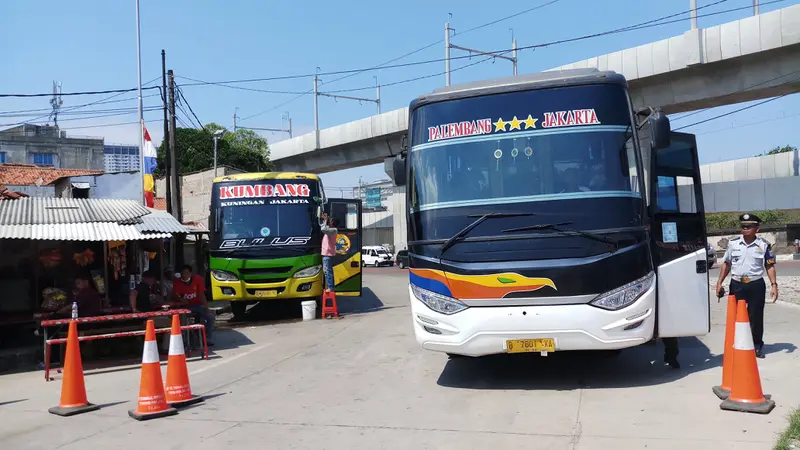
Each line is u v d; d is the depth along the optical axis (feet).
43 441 20.88
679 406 21.13
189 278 39.55
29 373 33.81
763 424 18.78
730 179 187.62
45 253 43.73
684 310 24.35
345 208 54.39
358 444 19.01
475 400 23.45
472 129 24.97
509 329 22.94
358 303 62.44
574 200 23.34
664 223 24.43
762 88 88.02
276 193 51.39
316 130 162.09
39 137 193.67
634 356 29.73
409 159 25.95
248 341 41.27
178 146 147.74
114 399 26.63
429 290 24.22
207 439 20.17
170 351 25.08
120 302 46.88
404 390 25.67
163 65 74.79
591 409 21.38
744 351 20.58
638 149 23.97
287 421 21.90
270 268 49.90
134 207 43.21
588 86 24.53
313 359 33.53
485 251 23.50
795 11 81.41
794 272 91.66
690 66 91.86
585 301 22.63
